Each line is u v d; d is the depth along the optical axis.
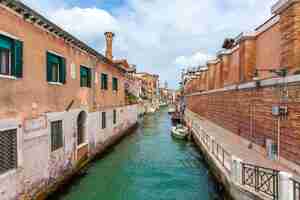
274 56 9.80
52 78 9.97
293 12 7.81
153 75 97.38
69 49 11.40
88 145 13.83
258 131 10.66
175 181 11.55
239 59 13.43
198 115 30.50
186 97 48.69
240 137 13.14
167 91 132.75
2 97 6.61
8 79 6.88
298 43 7.74
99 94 16.28
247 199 6.88
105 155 16.59
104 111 17.42
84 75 13.97
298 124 7.48
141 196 9.84
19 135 7.28
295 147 7.64
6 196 6.59
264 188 6.67
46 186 8.87
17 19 7.38
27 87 7.83
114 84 21.14
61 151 10.27
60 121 10.37
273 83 9.18
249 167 7.83
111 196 9.77
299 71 7.66
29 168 7.77
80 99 12.73
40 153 8.50
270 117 9.48
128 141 22.11
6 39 7.11
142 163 14.75
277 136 8.90
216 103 19.77
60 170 10.12
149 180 11.72
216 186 10.70
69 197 9.61
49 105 9.34
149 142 21.66
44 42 9.03
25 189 7.50
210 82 23.11
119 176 12.23
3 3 6.73
